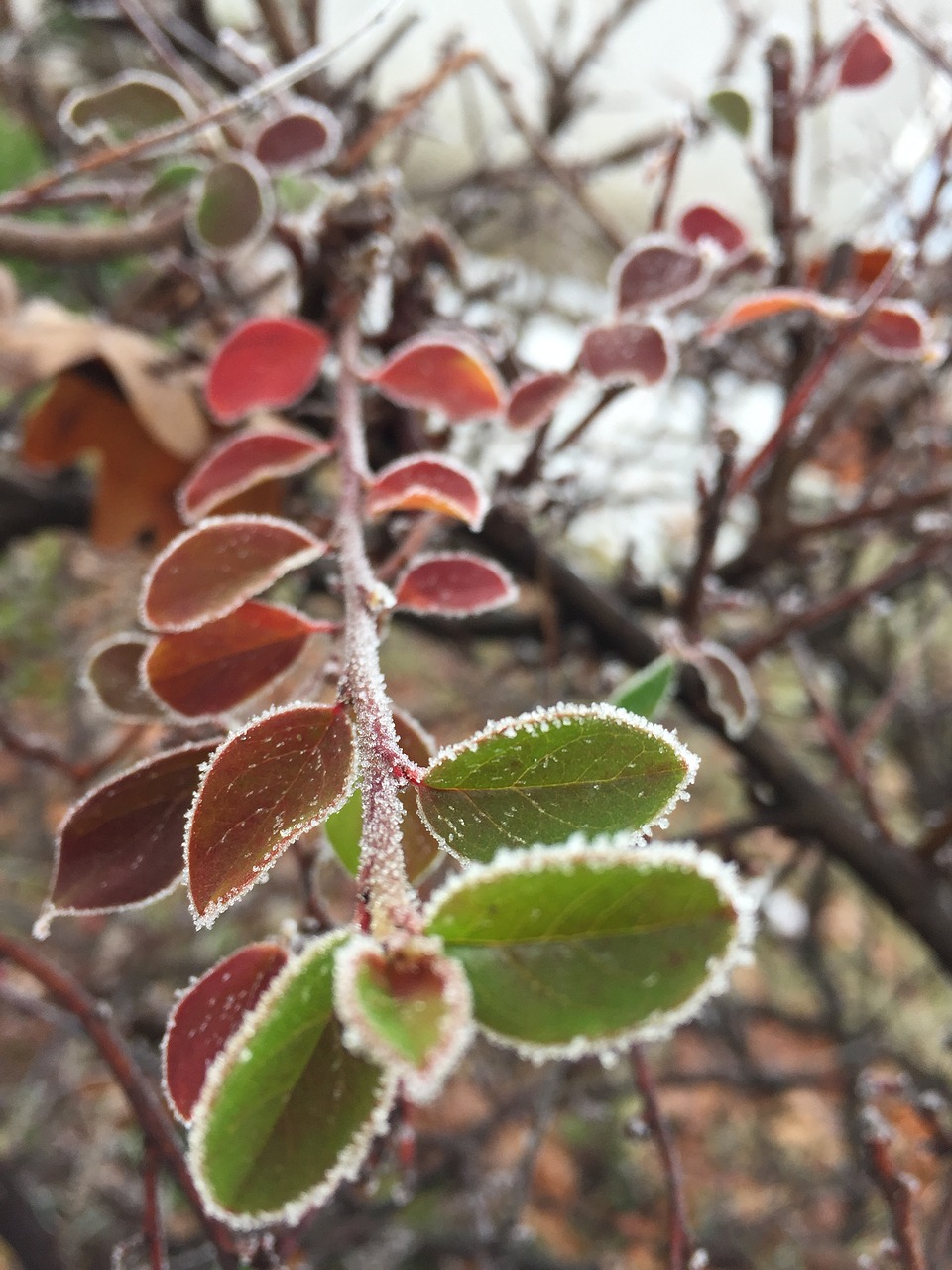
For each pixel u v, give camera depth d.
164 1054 0.11
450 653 0.54
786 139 0.27
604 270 0.51
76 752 0.51
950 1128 0.30
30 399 0.36
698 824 0.62
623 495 0.44
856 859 0.31
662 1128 0.19
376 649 0.11
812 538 0.37
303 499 0.29
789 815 0.31
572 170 0.36
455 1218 0.57
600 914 0.07
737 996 0.62
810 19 0.27
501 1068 0.57
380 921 0.08
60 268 0.42
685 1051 0.66
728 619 0.53
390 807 0.09
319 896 0.15
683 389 0.46
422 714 0.51
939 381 0.36
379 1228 0.47
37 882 0.56
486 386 0.20
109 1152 0.50
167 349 0.29
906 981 0.61
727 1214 0.59
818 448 0.35
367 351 0.29
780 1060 0.67
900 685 0.36
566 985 0.07
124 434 0.28
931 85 0.31
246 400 0.21
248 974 0.11
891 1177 0.17
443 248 0.28
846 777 0.36
